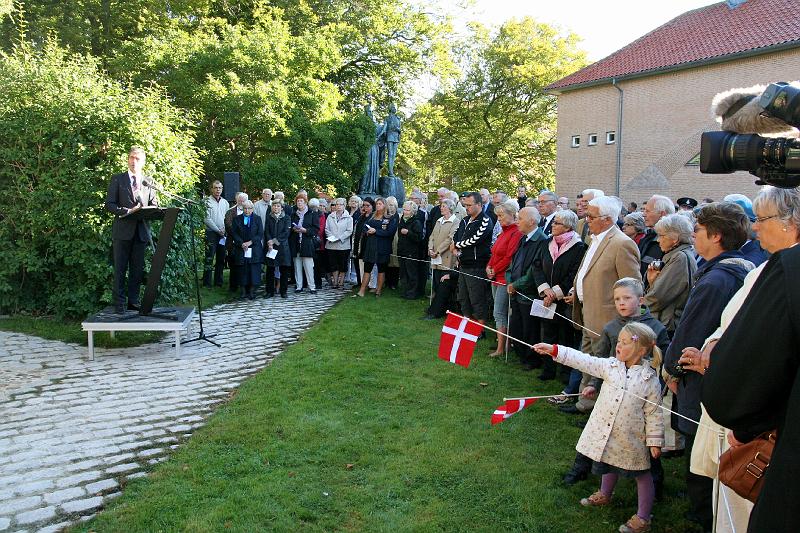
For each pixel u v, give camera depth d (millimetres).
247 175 18312
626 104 26406
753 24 23547
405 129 31016
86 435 4793
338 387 5977
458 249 8375
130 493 3852
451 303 10000
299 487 3957
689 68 23781
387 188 20344
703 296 3502
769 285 1377
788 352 1315
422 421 5172
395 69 28391
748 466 1950
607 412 3641
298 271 12125
